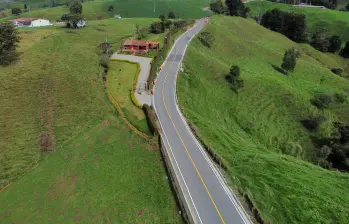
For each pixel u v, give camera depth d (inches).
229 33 5349.4
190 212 1476.4
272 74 4229.8
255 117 3061.0
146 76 3257.9
